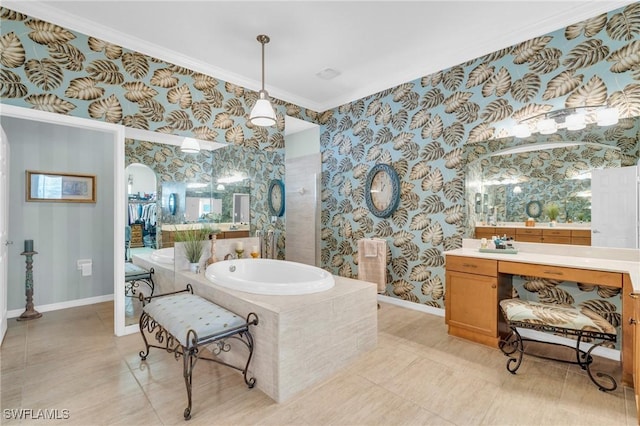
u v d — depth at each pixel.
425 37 2.89
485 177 3.08
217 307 2.21
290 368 1.96
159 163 3.19
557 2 2.41
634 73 2.32
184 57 3.20
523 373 2.21
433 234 3.46
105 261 3.94
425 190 3.52
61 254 3.64
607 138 2.46
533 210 2.82
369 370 2.26
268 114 2.66
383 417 1.75
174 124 3.23
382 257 3.67
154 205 3.18
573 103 2.58
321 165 4.73
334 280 2.78
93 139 3.86
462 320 2.79
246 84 3.79
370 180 4.04
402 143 3.73
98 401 1.87
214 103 3.54
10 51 2.36
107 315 3.39
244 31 2.77
